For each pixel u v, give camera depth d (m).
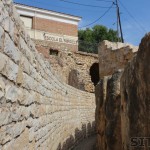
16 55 3.69
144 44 4.59
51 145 7.90
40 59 6.06
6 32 3.17
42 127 6.29
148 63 4.31
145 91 4.39
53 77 8.54
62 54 22.33
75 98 15.38
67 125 12.48
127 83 5.56
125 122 5.84
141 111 4.56
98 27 36.41
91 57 25.25
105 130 8.36
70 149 13.04
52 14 24.92
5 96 3.13
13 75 3.52
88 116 19.20
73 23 26.23
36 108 5.49
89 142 15.71
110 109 8.09
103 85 9.91
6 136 3.17
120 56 16.59
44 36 24.25
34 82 5.26
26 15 23.91
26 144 4.42
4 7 3.07
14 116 3.57
